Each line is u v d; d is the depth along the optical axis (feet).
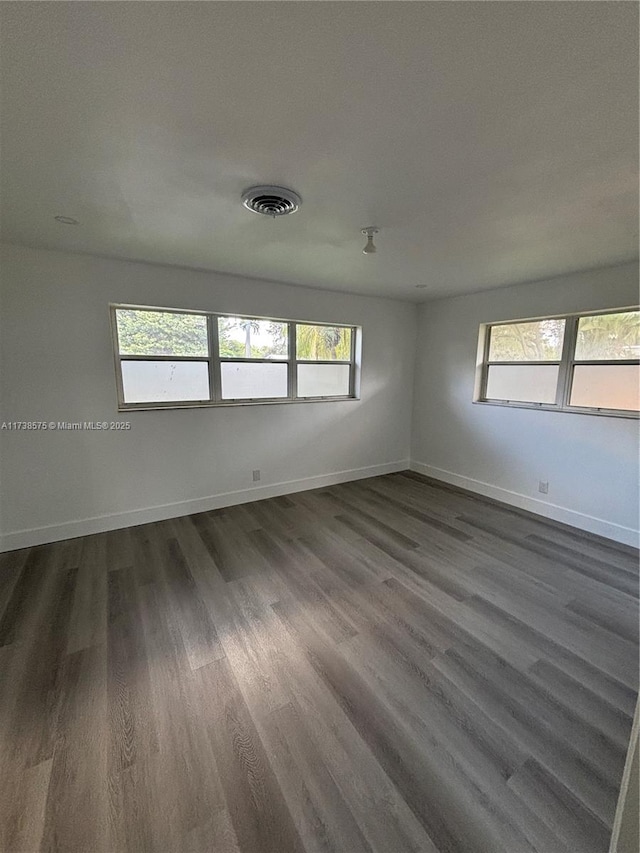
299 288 12.77
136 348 10.63
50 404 9.46
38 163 5.05
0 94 3.71
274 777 4.25
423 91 3.69
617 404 10.12
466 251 8.68
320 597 7.61
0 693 5.33
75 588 7.89
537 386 12.09
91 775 4.25
